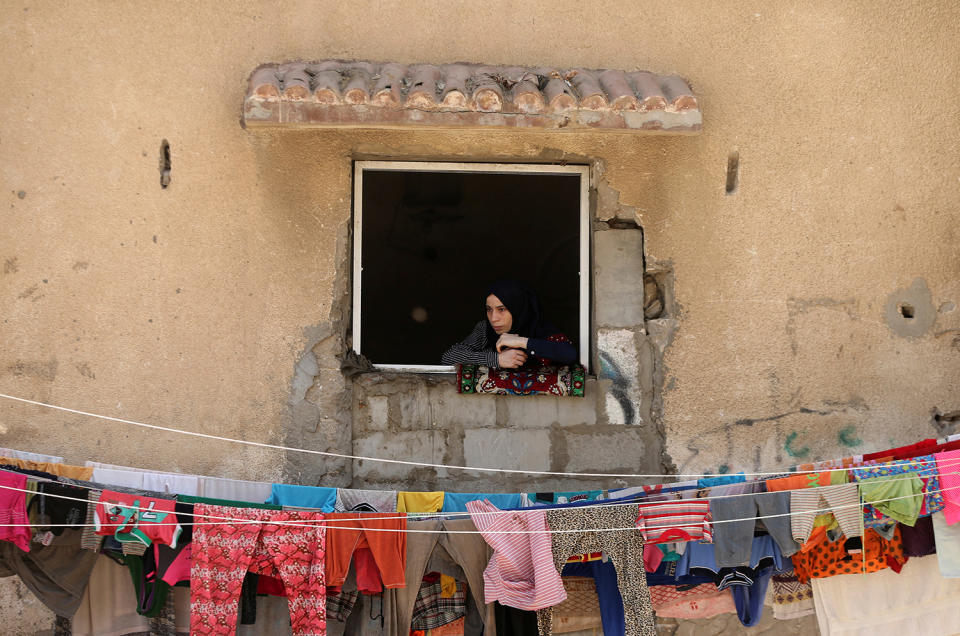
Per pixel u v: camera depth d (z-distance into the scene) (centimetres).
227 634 436
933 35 569
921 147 566
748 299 555
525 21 558
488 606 482
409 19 554
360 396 543
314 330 539
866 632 520
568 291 852
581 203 566
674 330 553
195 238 538
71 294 530
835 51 566
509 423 545
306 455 533
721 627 548
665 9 562
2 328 525
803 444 549
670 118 506
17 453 483
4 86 537
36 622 525
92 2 543
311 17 550
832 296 557
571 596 521
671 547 473
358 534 448
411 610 467
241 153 543
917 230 562
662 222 557
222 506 439
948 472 459
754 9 566
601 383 549
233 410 531
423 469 540
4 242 530
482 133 549
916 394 555
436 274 869
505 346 552
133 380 527
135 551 442
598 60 558
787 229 559
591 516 461
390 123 494
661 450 547
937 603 527
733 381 551
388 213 818
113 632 490
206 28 546
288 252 542
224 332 535
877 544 500
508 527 457
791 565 505
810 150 563
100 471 470
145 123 541
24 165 534
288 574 443
